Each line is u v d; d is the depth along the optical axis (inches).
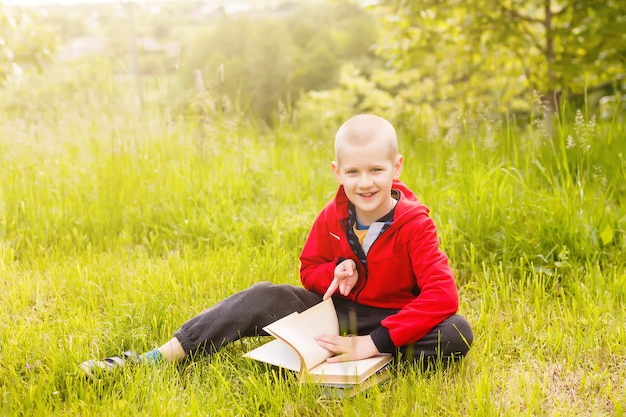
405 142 232.1
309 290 113.4
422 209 103.3
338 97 488.1
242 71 621.3
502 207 152.0
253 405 91.7
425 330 97.1
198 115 214.8
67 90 373.7
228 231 169.2
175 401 91.3
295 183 200.1
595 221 146.9
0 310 124.6
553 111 283.7
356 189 99.3
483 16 289.7
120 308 119.6
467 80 336.8
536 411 88.7
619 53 277.4
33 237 165.8
